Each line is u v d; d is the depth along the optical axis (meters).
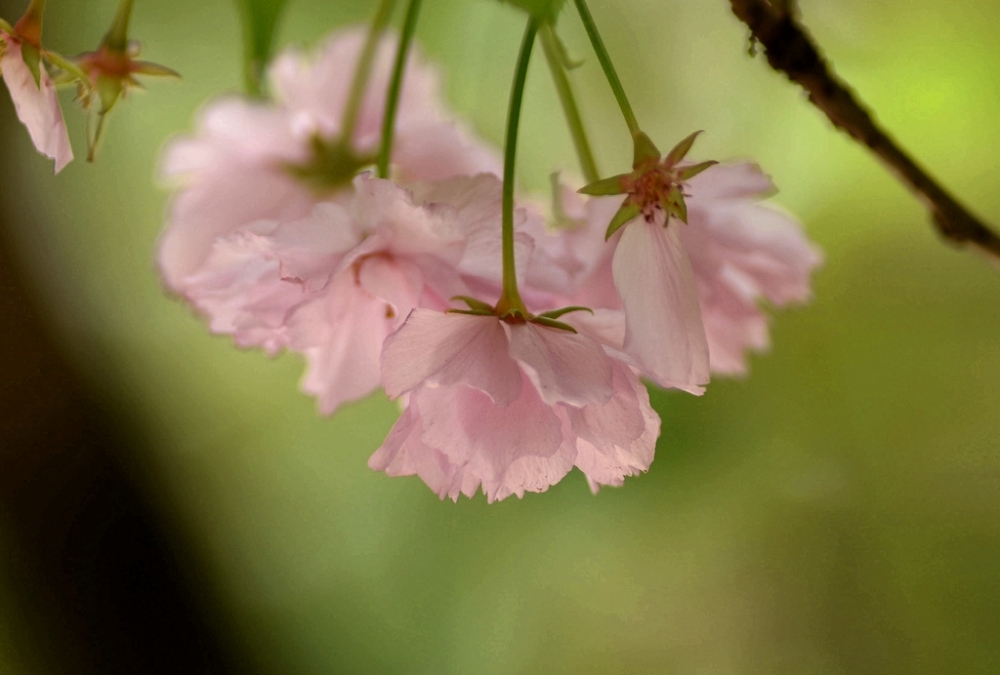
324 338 0.46
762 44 0.47
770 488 0.88
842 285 0.86
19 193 0.76
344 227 0.46
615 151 0.74
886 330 0.88
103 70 0.47
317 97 0.54
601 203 0.47
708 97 0.76
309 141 0.52
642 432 0.45
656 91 0.75
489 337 0.45
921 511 0.90
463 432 0.45
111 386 0.76
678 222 0.45
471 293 0.46
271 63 0.54
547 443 0.45
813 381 0.87
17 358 0.69
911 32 0.68
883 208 0.83
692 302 0.45
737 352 0.51
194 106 0.90
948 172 0.77
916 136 0.76
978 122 0.74
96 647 0.73
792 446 0.88
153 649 0.75
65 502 0.71
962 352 0.88
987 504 0.88
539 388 0.44
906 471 0.89
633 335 0.45
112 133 0.92
